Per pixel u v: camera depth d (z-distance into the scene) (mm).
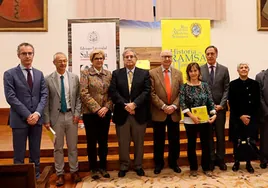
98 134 3781
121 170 3889
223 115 4027
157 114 3873
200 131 3885
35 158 3393
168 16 6699
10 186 1822
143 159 4262
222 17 6867
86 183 3682
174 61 5531
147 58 6648
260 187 3471
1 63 6578
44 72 6691
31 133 3371
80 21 5500
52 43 6688
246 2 7023
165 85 3850
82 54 5496
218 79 4004
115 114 3818
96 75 3695
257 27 7027
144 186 3549
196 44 5574
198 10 6738
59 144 3646
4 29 6527
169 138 3992
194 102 3771
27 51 3289
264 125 4082
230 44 7027
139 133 3811
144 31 6832
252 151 3893
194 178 3785
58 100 3605
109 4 6531
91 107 3576
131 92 3721
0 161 4316
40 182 2432
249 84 3928
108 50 5504
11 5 6531
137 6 6660
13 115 3311
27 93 3297
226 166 4113
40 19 6609
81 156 4477
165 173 3984
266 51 7094
